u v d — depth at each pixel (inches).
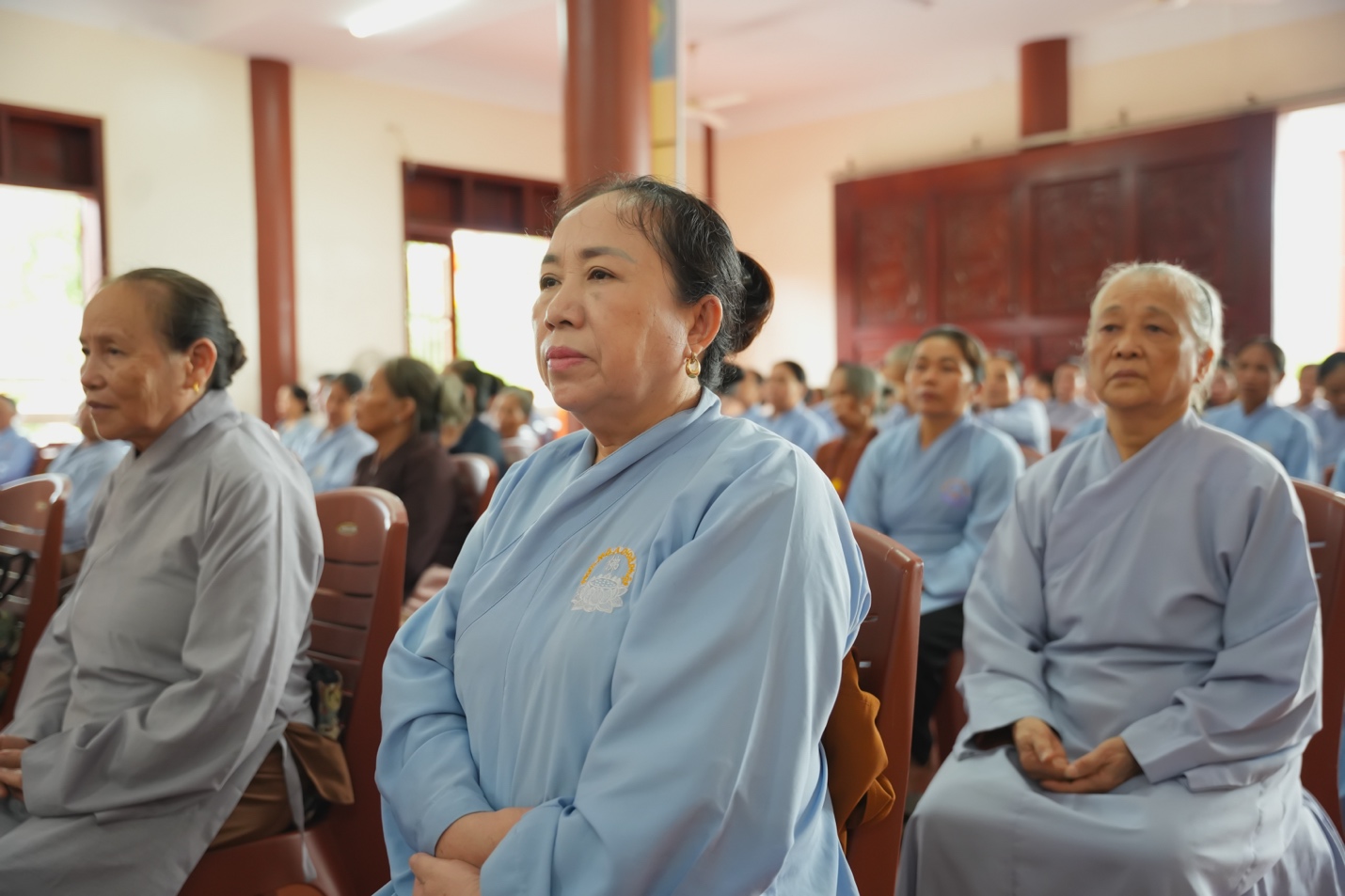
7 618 69.9
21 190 247.3
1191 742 50.7
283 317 284.0
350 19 251.8
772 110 370.0
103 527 54.1
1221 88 275.6
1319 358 343.6
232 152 277.7
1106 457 60.2
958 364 100.0
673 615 31.6
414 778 36.3
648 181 37.4
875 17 283.0
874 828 40.1
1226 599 54.9
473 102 327.6
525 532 38.4
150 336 51.5
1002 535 63.9
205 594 47.9
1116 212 289.6
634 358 35.3
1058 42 297.6
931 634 90.2
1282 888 51.5
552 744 33.0
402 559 54.8
